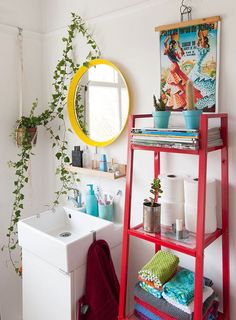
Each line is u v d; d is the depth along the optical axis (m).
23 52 1.94
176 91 1.37
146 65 1.48
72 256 1.34
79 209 1.80
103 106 1.68
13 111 1.93
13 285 2.02
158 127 1.21
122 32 1.56
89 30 1.71
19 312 2.07
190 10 1.30
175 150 1.12
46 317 1.50
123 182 1.67
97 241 1.44
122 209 1.69
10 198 1.96
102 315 1.38
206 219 1.22
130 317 1.37
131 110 1.57
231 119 1.24
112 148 1.68
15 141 1.95
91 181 1.83
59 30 1.90
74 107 1.84
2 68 1.85
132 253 1.66
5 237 1.95
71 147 1.92
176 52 1.35
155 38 1.43
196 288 1.07
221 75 1.25
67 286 1.36
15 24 1.88
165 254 1.37
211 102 1.27
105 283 1.39
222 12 1.22
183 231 1.20
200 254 1.06
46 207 2.13
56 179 2.05
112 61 1.62
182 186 1.30
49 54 2.00
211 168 1.32
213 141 1.17
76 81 1.80
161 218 1.33
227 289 1.28
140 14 1.48
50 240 1.39
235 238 1.28
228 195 1.26
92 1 1.69
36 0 1.98
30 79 2.00
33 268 1.53
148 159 1.54
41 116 1.95
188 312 1.14
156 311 1.25
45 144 2.10
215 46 1.24
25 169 1.99
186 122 1.14
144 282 1.30
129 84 1.56
